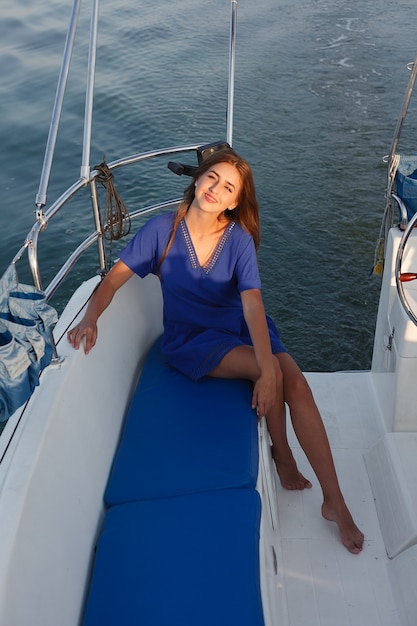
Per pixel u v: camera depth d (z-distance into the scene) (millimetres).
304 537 1999
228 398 1955
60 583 1402
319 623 1759
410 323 2111
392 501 2004
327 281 6250
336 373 2760
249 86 10164
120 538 1563
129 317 2240
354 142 8500
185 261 2037
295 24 12734
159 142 8719
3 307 1358
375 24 12531
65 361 1757
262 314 1964
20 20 13469
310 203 7348
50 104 9648
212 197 1898
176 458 1775
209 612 1376
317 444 1938
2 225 6832
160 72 10750
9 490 1366
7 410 1398
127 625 1375
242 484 1677
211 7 14039
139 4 14438
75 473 1612
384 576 1868
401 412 2262
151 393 2043
